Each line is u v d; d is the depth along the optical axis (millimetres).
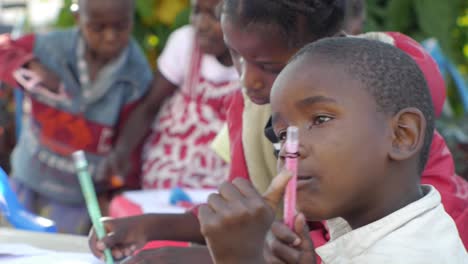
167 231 1549
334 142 1005
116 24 2619
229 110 1651
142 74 2754
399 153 1031
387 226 1033
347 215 1069
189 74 2654
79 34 2740
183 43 2725
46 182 2703
